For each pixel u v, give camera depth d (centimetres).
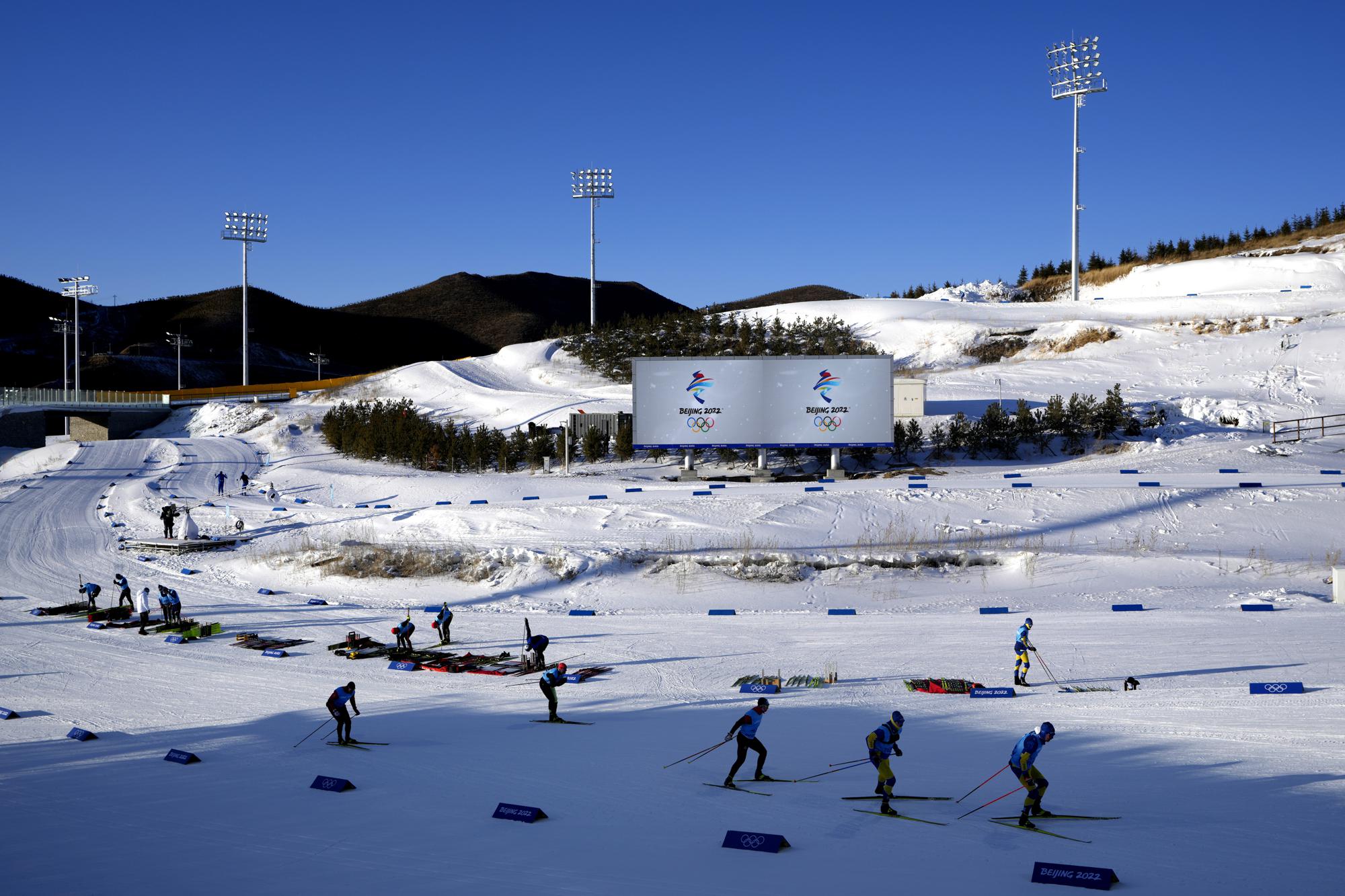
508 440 5975
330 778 1463
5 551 4150
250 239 10406
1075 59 8831
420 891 1059
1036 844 1154
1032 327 7800
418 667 2362
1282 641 2253
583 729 1784
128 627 2872
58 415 9231
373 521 4191
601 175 9875
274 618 3000
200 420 8281
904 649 2391
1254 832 1155
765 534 3616
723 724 1797
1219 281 9369
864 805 1323
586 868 1116
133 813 1368
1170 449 4934
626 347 8669
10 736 1841
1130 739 1580
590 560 3434
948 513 3775
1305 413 5328
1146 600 2836
